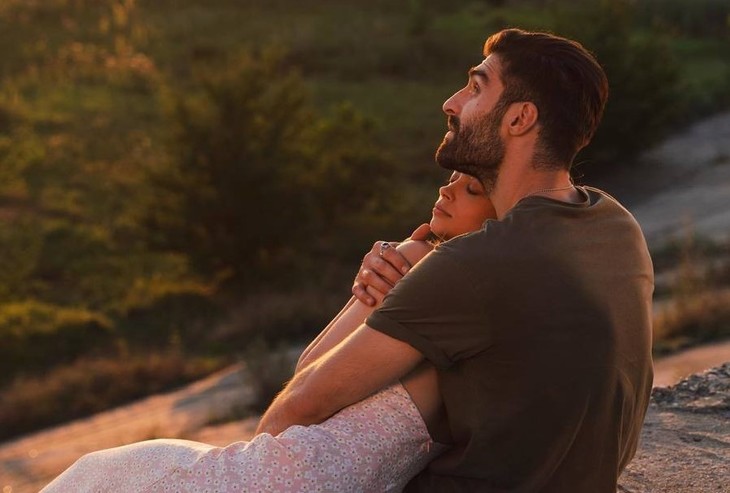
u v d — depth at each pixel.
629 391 1.97
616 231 2.01
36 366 17.41
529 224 1.92
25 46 36.31
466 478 1.96
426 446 2.03
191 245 20.81
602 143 26.64
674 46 37.66
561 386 1.87
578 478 1.92
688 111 31.12
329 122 25.02
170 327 19.08
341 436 1.97
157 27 39.50
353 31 39.94
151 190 21.69
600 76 2.04
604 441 1.94
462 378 1.93
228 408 12.74
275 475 1.93
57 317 18.75
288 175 21.19
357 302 2.23
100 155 27.88
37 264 21.77
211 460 1.97
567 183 2.07
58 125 29.80
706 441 3.55
